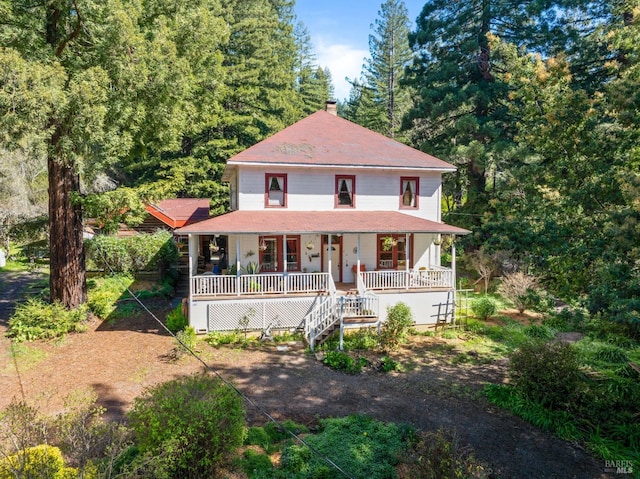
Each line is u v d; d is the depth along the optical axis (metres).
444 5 32.12
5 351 14.11
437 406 11.15
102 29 14.96
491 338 17.08
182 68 16.06
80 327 16.39
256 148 19.58
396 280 17.94
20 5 15.23
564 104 14.06
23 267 28.78
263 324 16.70
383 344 15.58
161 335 16.33
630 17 20.78
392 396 11.72
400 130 34.50
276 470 7.90
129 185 39.50
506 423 10.33
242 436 8.38
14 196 26.81
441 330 17.97
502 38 30.11
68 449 7.50
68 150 14.35
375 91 55.75
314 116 24.17
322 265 19.86
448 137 31.14
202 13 18.05
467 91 29.00
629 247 10.14
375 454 8.46
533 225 14.25
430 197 21.25
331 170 19.92
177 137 19.73
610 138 12.99
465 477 6.96
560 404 10.65
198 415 7.60
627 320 9.16
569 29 26.80
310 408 10.86
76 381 12.12
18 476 6.05
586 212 12.97
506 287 21.42
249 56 41.16
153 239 24.53
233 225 16.67
